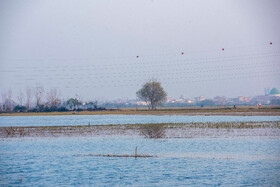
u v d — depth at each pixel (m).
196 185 37.00
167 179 39.28
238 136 72.62
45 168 45.38
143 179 39.44
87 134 82.06
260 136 72.19
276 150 55.69
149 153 54.47
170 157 50.97
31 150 59.97
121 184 37.72
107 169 44.19
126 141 68.31
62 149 60.50
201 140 67.69
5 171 43.97
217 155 52.19
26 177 41.16
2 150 60.25
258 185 36.72
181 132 81.31
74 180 39.53
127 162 48.06
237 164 46.22
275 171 42.31
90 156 52.94
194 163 46.94
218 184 37.28
